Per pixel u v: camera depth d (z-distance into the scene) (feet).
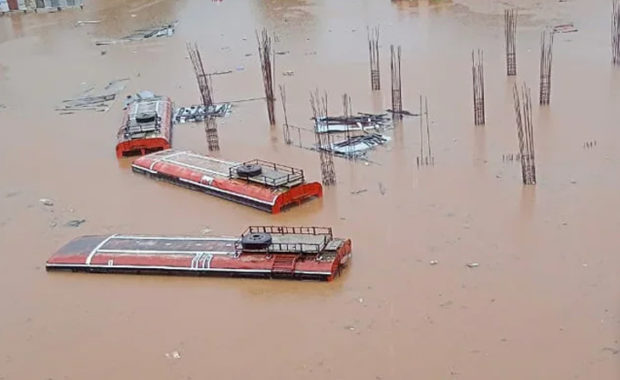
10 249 65.92
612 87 92.68
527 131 75.25
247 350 49.37
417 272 56.49
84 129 96.58
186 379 46.98
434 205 66.85
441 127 85.15
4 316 55.77
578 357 45.70
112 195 76.28
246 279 57.93
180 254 60.54
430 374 45.42
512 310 50.75
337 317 52.06
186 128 93.40
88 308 56.03
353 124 87.86
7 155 89.04
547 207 64.39
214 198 73.61
